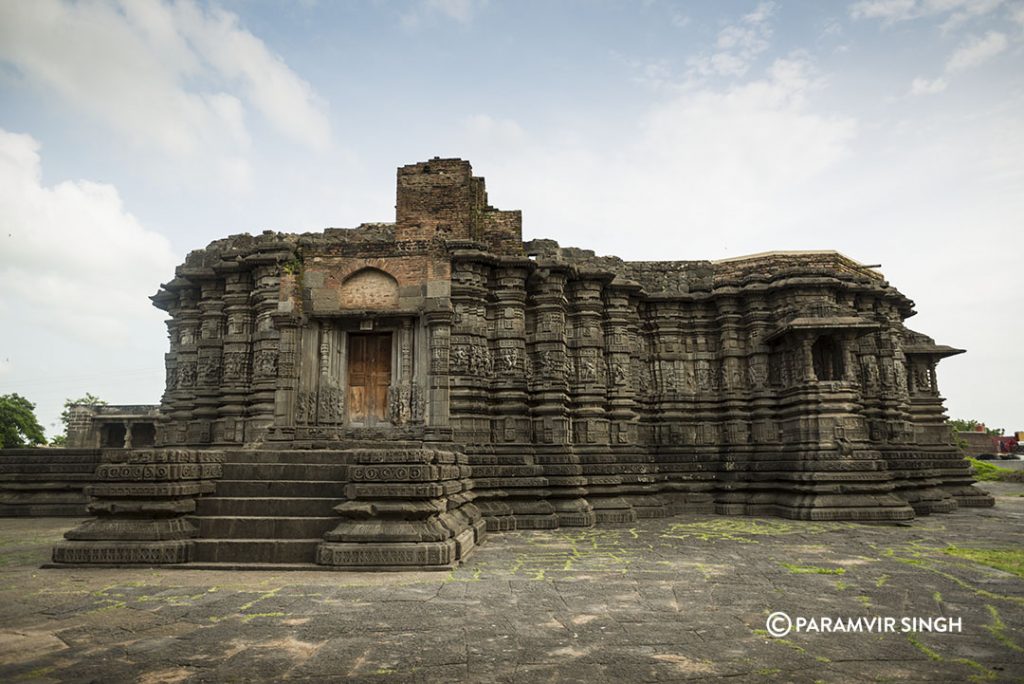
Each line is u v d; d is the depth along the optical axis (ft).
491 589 32.68
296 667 21.02
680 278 86.58
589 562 41.37
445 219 74.69
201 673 20.45
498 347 70.28
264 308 73.87
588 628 25.63
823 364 77.97
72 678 19.95
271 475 44.29
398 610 28.35
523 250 75.87
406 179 75.77
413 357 66.23
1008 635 24.93
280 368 65.00
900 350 87.40
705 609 28.78
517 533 58.18
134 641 23.82
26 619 26.86
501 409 68.54
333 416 64.80
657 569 38.75
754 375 80.84
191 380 81.51
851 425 70.69
